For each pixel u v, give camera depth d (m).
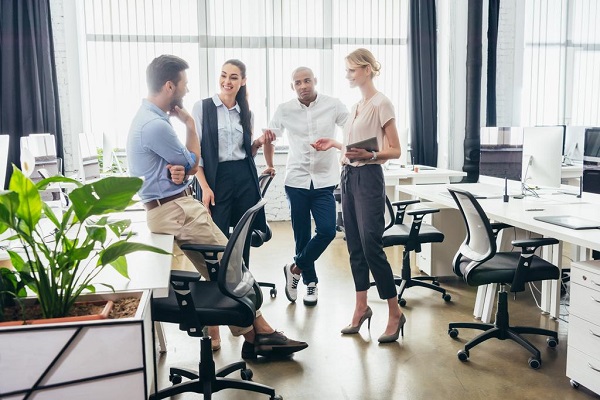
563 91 7.85
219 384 2.46
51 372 1.52
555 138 3.79
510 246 4.16
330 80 7.45
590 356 2.51
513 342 3.23
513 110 7.73
